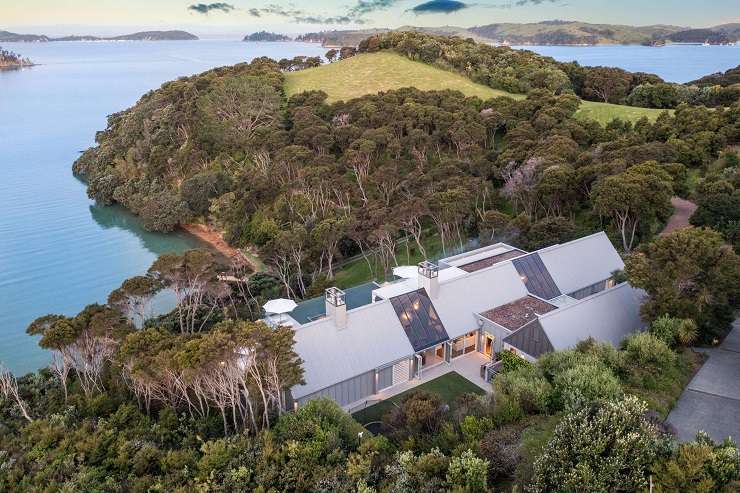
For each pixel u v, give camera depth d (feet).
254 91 338.75
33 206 321.93
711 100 298.97
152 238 270.87
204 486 73.72
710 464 53.21
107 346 113.39
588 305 114.62
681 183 181.57
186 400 108.37
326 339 110.42
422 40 442.50
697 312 98.48
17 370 153.58
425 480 65.41
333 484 71.00
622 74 372.17
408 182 224.53
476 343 128.26
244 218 249.55
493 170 223.71
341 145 278.05
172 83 411.75
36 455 86.74
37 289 210.79
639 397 81.10
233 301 174.91
